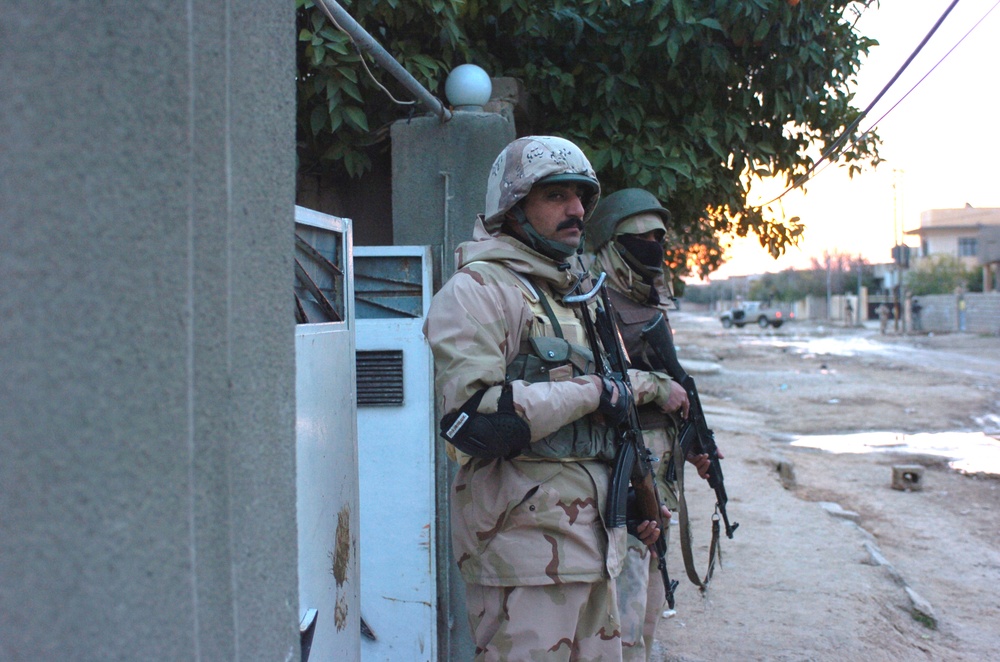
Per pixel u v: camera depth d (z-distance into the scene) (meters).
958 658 3.81
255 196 1.19
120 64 0.95
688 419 3.00
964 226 62.75
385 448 2.97
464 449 1.85
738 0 3.93
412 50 3.61
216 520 1.06
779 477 7.45
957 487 7.71
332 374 1.91
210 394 1.06
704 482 7.02
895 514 6.61
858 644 3.73
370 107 3.74
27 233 0.92
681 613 4.06
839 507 6.35
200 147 1.04
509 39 4.30
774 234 5.27
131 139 0.96
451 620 3.06
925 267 52.62
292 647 1.28
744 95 4.43
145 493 0.98
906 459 9.05
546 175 2.00
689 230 6.11
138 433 0.97
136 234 0.97
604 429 2.05
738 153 4.63
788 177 5.16
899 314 45.22
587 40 4.23
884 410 13.23
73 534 0.94
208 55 1.05
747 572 4.68
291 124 1.32
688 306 112.56
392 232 3.73
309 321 1.91
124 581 0.96
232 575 1.08
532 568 1.88
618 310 2.99
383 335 2.98
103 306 0.95
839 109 4.98
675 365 2.99
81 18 0.94
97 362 0.95
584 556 1.92
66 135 0.93
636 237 2.98
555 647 1.88
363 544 2.97
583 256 3.13
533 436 1.86
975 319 38.78
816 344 32.03
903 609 4.35
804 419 12.35
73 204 0.93
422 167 3.32
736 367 21.73
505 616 1.91
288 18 1.31
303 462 1.67
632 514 2.25
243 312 1.14
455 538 2.02
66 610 0.94
